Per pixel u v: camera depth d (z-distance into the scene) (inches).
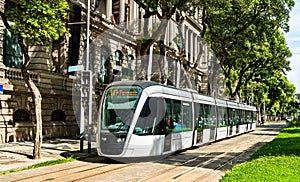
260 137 1412.4
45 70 1114.7
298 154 588.1
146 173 551.2
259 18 1464.1
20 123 1003.3
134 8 1585.9
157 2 987.3
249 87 2600.9
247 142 1156.5
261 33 1504.7
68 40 1202.0
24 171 565.0
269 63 2011.6
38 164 618.5
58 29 666.8
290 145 765.3
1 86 899.4
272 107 4062.5
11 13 640.4
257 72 2190.0
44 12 629.6
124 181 488.1
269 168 390.6
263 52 1720.0
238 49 1571.1
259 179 322.7
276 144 816.9
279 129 2102.6
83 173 547.8
